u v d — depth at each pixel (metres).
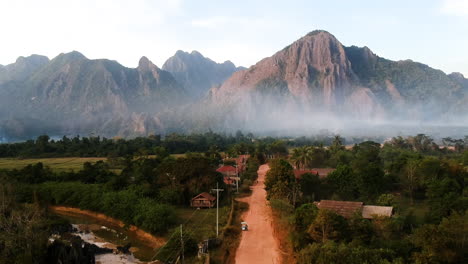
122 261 59.97
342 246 40.94
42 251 54.31
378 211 61.19
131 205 78.75
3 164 137.50
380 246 44.94
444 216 59.34
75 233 74.94
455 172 86.62
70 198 92.38
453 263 40.94
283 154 181.00
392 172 93.56
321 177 94.12
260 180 115.38
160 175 94.06
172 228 69.44
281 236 56.00
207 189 88.31
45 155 168.50
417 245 43.88
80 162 147.38
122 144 190.38
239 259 49.91
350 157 126.12
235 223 67.56
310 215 53.19
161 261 56.66
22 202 90.50
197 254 54.53
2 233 55.16
